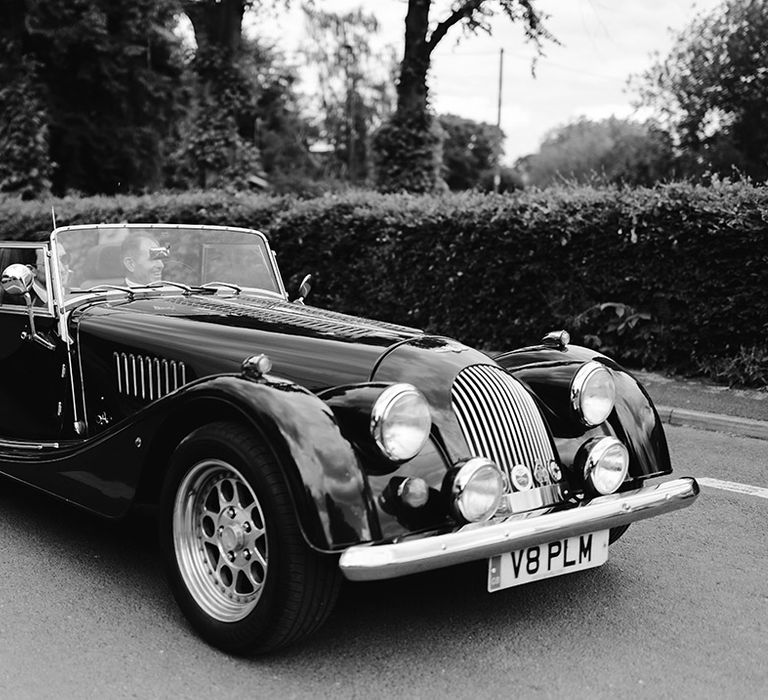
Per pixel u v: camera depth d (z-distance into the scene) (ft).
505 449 10.75
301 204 37.86
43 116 70.59
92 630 10.85
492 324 33.09
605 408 11.85
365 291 36.27
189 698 9.31
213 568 10.72
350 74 167.84
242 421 10.06
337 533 8.98
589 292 30.73
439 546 9.12
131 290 14.94
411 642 10.66
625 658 10.36
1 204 48.93
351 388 9.98
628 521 10.91
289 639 9.73
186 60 88.53
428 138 56.75
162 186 91.71
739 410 24.47
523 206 31.53
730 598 12.17
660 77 90.43
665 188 28.71
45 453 12.98
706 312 28.12
